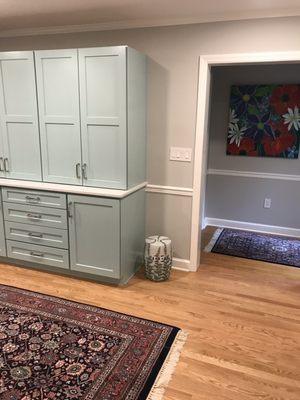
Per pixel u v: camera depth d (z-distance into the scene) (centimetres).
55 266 308
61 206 287
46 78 277
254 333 230
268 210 439
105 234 278
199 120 288
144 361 201
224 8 248
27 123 294
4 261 336
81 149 281
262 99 408
